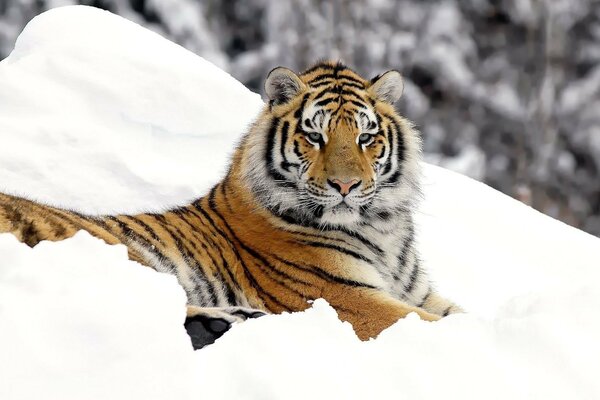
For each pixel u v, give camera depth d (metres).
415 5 36.81
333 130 10.25
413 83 36.06
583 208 36.78
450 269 12.72
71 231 9.20
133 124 13.89
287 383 6.19
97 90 14.02
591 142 36.81
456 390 6.43
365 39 34.84
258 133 10.62
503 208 14.59
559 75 37.25
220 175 13.34
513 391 6.47
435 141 36.06
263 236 10.30
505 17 37.97
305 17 34.06
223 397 6.13
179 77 14.69
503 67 37.28
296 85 10.54
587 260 13.51
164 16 34.25
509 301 8.06
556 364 6.74
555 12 37.16
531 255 13.48
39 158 12.19
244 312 8.48
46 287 6.44
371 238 10.47
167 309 6.39
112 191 12.31
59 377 5.84
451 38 36.31
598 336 7.16
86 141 12.80
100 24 15.34
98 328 6.07
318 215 10.23
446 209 14.27
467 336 7.00
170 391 5.94
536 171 35.81
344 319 10.00
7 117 13.00
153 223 9.90
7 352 5.82
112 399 5.82
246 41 37.34
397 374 6.49
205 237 10.16
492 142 36.59
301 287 10.12
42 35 15.20
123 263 6.86
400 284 10.73
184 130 14.12
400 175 10.67
